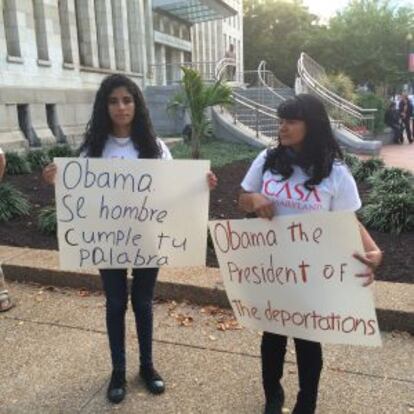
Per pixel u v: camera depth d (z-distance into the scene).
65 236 3.25
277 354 3.02
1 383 3.54
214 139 18.31
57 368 3.71
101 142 3.19
